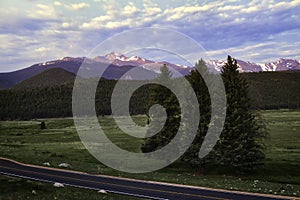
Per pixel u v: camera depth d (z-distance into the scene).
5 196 27.52
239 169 50.12
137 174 42.19
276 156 57.81
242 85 55.62
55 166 44.53
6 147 68.81
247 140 51.59
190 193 29.94
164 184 34.50
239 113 53.56
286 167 50.47
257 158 50.66
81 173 40.16
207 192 30.62
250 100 56.97
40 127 117.94
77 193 29.16
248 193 30.64
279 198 28.53
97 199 27.14
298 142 71.44
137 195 28.75
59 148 68.56
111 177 38.25
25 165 44.88
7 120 155.38
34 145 74.38
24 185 31.56
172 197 28.11
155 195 28.84
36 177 36.12
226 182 39.19
